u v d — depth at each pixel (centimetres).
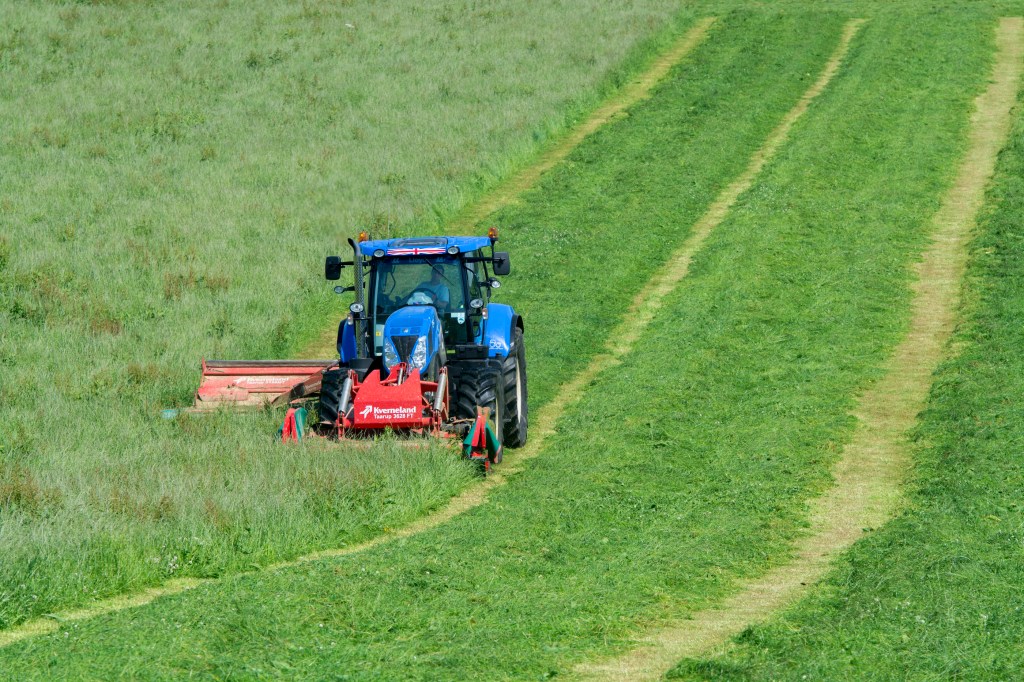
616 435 3738
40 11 10038
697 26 10625
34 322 4675
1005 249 5697
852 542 2828
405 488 3073
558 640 2186
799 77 9069
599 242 6044
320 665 2000
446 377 3397
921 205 6494
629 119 8238
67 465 3170
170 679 1912
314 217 6153
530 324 4962
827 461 3488
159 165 6988
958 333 4681
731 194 6888
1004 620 2134
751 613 2366
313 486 2977
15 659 1998
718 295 5306
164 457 3238
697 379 4272
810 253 5853
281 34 9994
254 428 3534
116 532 2645
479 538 2772
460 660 2038
